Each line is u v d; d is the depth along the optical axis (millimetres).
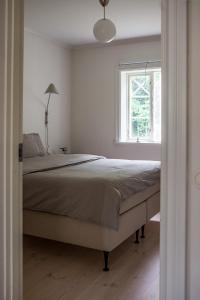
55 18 4035
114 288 2156
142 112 5086
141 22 4160
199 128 1125
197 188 1139
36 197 2605
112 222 2324
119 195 2352
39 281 2244
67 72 5371
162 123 1176
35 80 4668
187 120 1139
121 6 3633
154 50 4816
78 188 2457
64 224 2545
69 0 3492
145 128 5074
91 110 5316
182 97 1129
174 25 1136
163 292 1200
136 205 2816
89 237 2441
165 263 1193
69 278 2295
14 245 1521
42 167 3037
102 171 2938
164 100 1168
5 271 1480
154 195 3287
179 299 1165
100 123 5254
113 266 2500
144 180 2924
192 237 1153
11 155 1484
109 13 3846
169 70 1147
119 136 5117
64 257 2670
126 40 4934
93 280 2268
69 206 2473
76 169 3100
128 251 2807
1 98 1430
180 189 1148
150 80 4984
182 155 1138
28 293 2074
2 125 1438
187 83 1132
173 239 1169
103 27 2867
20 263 1564
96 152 5320
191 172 1144
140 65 4918
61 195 2512
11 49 1460
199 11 1113
